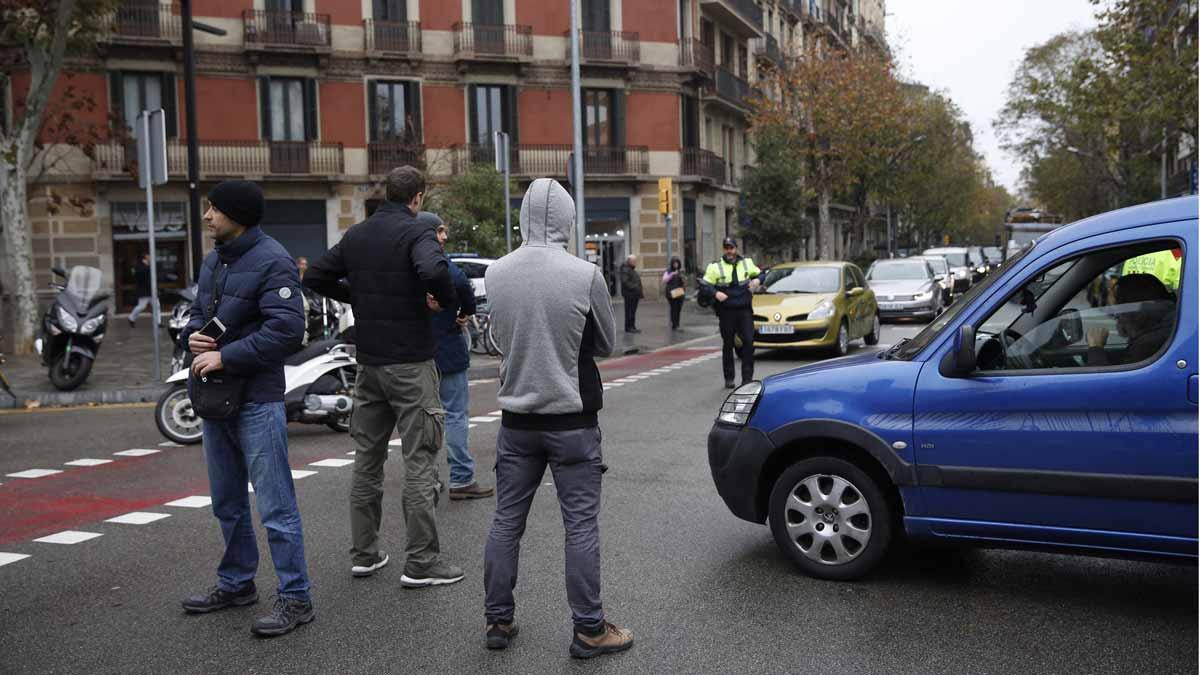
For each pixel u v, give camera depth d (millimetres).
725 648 4348
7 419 12125
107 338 23250
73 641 4609
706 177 38750
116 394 13742
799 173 39500
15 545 6277
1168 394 4348
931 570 5391
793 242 38969
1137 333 4516
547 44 35500
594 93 36469
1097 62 26359
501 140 18703
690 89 38750
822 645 4355
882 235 83125
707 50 40125
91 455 9484
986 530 4793
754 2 47375
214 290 4719
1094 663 4113
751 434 5449
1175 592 4965
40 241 29875
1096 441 4488
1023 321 4836
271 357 4598
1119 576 5230
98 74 30188
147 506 7305
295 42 31953
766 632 4523
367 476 5434
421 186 5406
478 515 6766
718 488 5625
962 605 4828
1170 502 4352
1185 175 40094
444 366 7121
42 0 19172
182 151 31031
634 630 4590
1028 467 4645
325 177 32188
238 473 4930
